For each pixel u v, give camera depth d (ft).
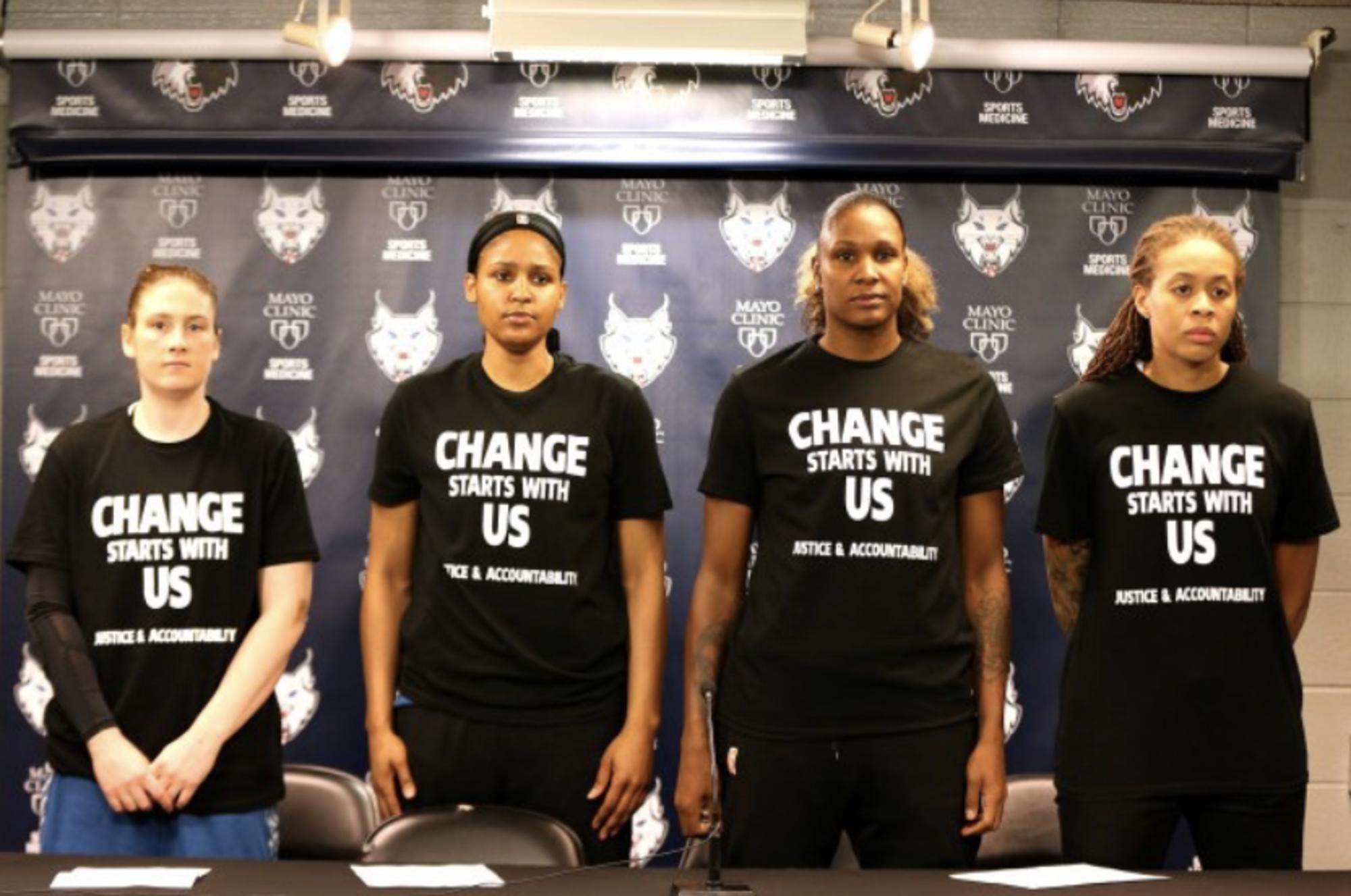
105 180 13.55
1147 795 9.32
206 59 13.37
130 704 9.72
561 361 11.25
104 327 13.48
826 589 9.64
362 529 13.50
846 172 13.64
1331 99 14.07
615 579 11.07
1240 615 9.50
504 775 10.66
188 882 7.13
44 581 9.80
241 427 10.19
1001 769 9.59
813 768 9.51
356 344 13.55
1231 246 9.62
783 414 9.96
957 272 13.67
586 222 13.60
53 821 9.57
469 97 13.41
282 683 13.39
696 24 12.93
